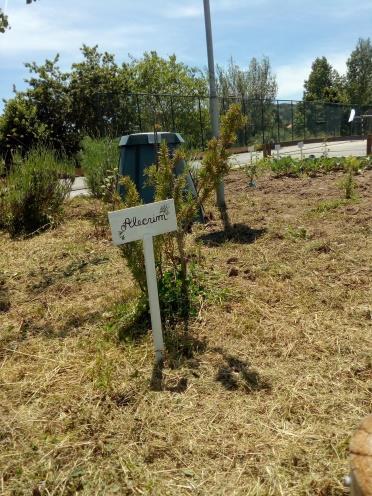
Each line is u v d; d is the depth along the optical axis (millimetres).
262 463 2002
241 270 4152
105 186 6051
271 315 3314
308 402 2369
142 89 28250
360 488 1290
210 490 1880
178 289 3430
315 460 1995
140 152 5867
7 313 3682
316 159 10531
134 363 2805
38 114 19016
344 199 6754
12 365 2895
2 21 4766
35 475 1997
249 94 38625
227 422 2260
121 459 2055
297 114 28844
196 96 21328
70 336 3223
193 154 7156
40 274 4520
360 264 4141
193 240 5148
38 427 2291
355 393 2424
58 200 6773
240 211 6480
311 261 4305
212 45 6199
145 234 2668
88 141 9922
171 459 2059
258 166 10984
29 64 19406
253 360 2781
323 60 54875
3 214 6441
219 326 3188
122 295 3771
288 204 6758
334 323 3158
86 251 5148
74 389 2582
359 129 35219
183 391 2514
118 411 2379
